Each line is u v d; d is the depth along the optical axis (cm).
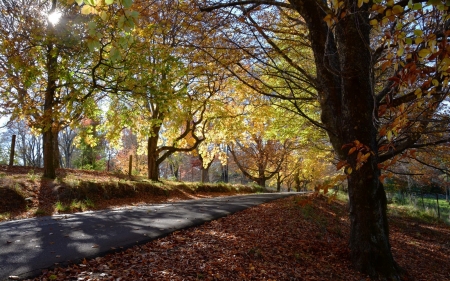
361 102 692
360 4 326
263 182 3531
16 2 1223
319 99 833
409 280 784
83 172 1975
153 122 1631
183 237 780
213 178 6644
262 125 2316
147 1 911
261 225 1034
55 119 1288
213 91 1755
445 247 1445
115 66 1194
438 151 1252
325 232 1152
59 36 1110
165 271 554
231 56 984
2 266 499
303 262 764
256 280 601
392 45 336
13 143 1814
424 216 2202
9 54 1130
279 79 1330
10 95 1281
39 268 503
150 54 1241
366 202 752
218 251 702
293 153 3094
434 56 294
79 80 1250
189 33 999
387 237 813
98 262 559
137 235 742
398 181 2862
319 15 732
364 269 755
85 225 826
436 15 365
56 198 1205
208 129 2511
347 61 682
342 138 737
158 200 1675
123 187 1573
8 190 1084
